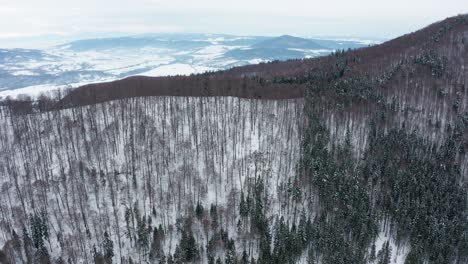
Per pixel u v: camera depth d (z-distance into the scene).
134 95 185.12
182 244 110.19
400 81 199.88
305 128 159.38
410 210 121.75
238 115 166.38
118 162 142.62
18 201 128.50
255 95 189.50
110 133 153.50
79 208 126.75
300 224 115.06
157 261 113.12
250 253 116.88
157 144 150.88
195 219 124.12
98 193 131.62
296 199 126.06
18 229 119.00
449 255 110.38
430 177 134.50
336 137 156.75
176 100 177.12
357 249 111.12
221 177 139.88
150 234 118.50
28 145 148.00
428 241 112.88
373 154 147.12
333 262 105.38
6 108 180.38
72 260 111.19
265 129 162.88
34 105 191.25
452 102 180.25
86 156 145.25
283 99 187.50
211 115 170.62
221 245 116.50
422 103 183.00
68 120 157.12
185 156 146.25
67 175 136.25
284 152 151.00
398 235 117.88
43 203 127.25
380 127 158.88
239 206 126.94
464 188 135.12
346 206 121.38
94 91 187.75
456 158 148.62
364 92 181.88
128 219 119.12
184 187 134.00
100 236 119.31
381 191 132.25
